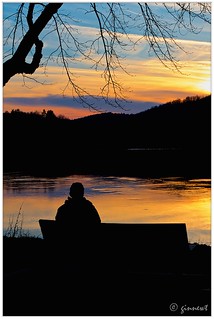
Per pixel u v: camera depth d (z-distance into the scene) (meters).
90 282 7.85
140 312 7.03
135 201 41.34
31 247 10.85
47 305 7.13
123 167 88.25
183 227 7.75
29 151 103.94
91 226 8.00
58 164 95.62
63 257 8.07
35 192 48.72
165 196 45.38
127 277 7.75
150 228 7.86
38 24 9.09
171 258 7.84
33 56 9.21
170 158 106.19
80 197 8.10
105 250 8.02
